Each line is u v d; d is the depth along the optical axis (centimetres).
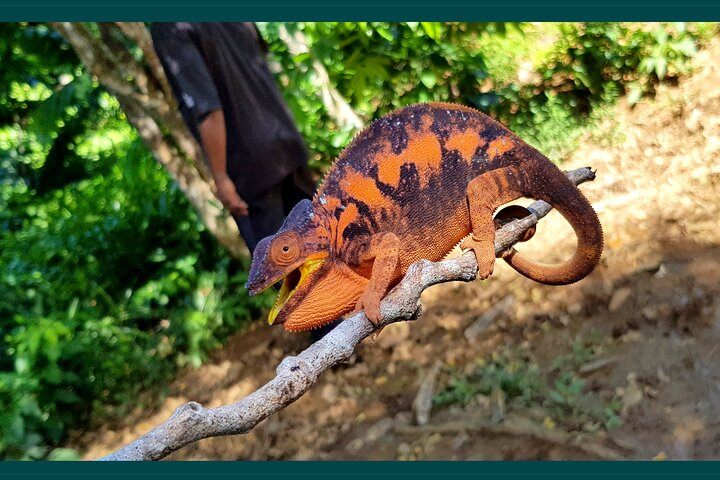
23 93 190
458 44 150
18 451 128
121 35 117
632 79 149
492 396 109
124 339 144
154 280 153
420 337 125
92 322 143
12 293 153
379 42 141
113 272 156
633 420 97
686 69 146
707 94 139
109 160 180
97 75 117
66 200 180
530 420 103
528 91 152
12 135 198
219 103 81
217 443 121
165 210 150
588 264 52
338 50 136
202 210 133
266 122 85
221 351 142
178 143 123
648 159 136
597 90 150
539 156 49
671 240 119
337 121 131
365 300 41
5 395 133
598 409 100
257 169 85
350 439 113
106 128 189
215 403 131
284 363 37
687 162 131
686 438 93
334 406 119
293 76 124
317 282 43
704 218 121
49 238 162
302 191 90
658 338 106
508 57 161
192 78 81
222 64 83
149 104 119
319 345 38
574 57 154
